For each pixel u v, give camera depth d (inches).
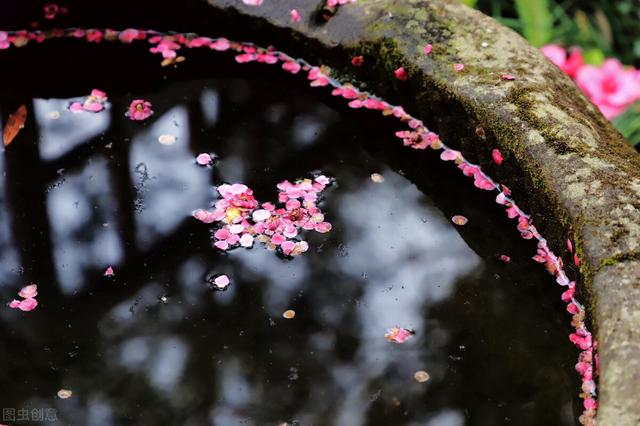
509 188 62.2
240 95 67.7
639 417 52.3
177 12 69.6
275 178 63.9
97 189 63.5
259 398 57.2
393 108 66.6
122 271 60.7
